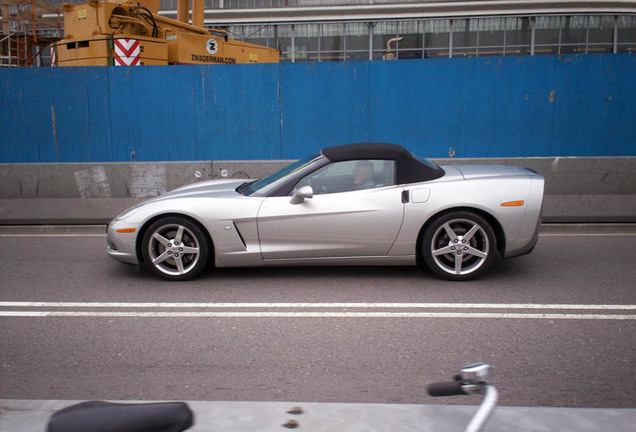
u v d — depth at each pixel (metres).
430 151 9.50
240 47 13.92
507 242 5.21
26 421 2.07
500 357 3.57
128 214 5.46
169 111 9.80
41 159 10.00
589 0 20.84
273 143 9.75
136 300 4.91
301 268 5.90
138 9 11.55
